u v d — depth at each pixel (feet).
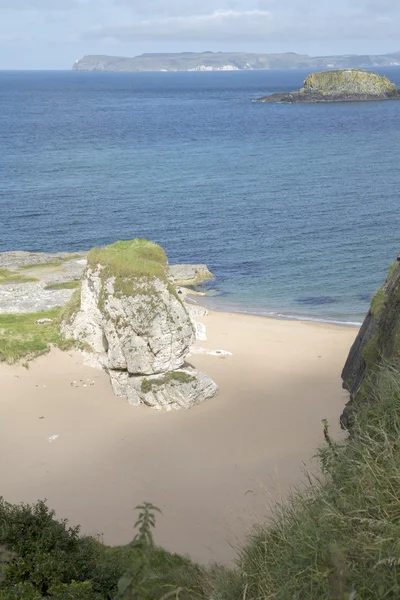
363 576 22.99
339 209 313.73
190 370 125.59
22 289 194.18
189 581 40.52
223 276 223.71
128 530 81.76
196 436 106.93
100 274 129.08
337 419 111.34
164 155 503.20
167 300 122.01
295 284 214.28
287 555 26.78
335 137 596.29
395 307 85.61
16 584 44.39
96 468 98.12
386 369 36.70
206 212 313.32
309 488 34.09
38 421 112.47
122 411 116.37
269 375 132.57
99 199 343.46
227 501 86.43
